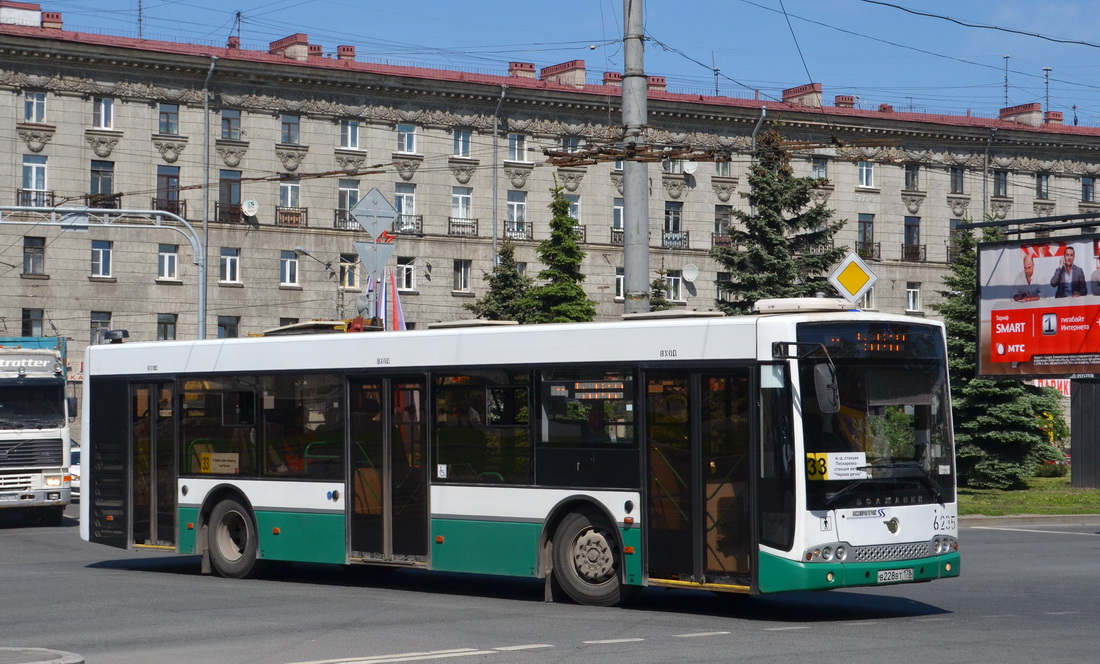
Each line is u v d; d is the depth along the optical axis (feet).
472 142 191.21
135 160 172.24
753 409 42.14
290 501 53.98
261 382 55.47
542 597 49.08
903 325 43.37
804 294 112.16
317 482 53.11
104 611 45.16
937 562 42.73
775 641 37.37
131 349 60.49
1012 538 74.64
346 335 52.70
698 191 201.05
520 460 47.39
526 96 191.11
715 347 43.21
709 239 201.87
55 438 89.86
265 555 54.80
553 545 46.85
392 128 186.60
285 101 180.14
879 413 42.42
